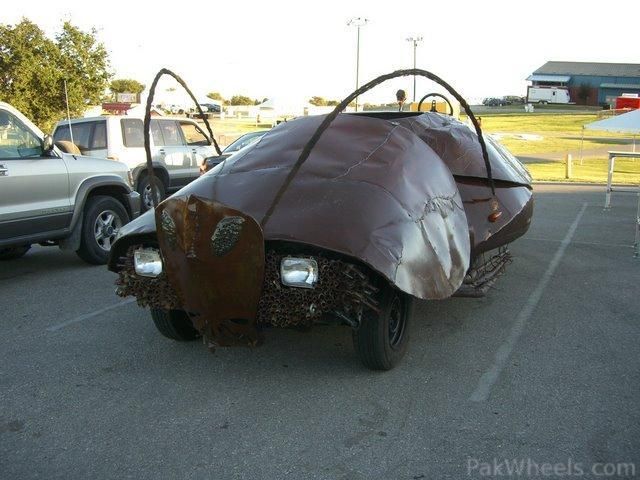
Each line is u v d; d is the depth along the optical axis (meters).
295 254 4.03
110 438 3.78
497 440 3.67
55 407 4.20
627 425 3.82
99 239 8.60
